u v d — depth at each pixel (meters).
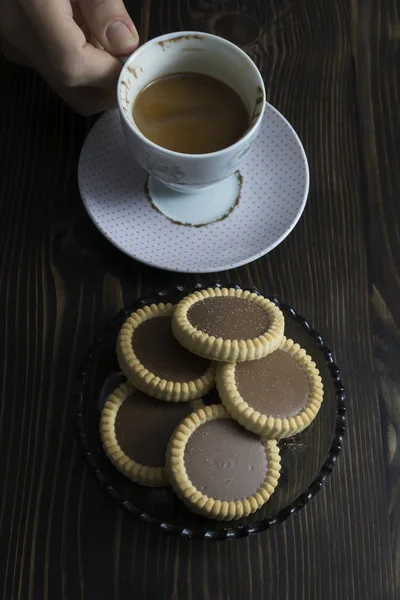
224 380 0.46
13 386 0.49
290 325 0.49
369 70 0.59
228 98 0.52
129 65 0.50
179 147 0.51
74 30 0.49
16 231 0.53
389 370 0.51
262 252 0.51
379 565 0.47
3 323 0.51
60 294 0.52
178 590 0.46
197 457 0.44
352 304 0.53
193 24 0.59
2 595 0.45
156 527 0.43
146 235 0.52
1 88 0.56
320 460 0.45
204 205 0.53
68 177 0.54
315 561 0.47
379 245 0.54
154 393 0.46
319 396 0.46
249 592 0.46
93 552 0.46
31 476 0.47
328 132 0.57
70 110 0.56
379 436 0.50
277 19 0.60
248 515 0.44
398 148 0.57
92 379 0.47
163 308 0.48
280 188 0.53
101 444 0.45
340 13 0.60
